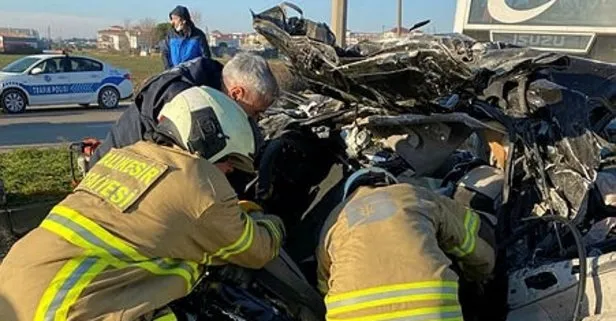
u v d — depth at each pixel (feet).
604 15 19.49
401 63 8.32
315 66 9.21
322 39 9.01
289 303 8.37
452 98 9.40
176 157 7.53
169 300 7.14
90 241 6.97
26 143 41.91
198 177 7.34
